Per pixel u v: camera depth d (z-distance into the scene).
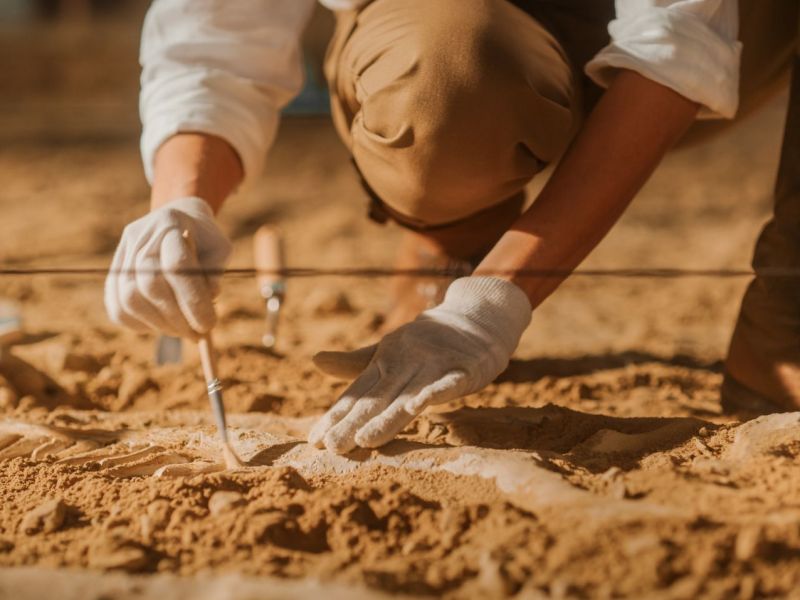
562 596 1.10
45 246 3.03
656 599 1.09
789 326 1.58
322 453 1.37
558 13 1.67
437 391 1.32
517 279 1.41
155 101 1.62
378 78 1.49
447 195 1.54
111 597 1.12
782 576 1.11
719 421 1.59
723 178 4.00
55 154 4.59
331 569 1.15
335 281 2.67
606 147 1.42
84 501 1.30
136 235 1.43
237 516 1.22
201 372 1.81
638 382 1.84
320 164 4.35
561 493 1.23
